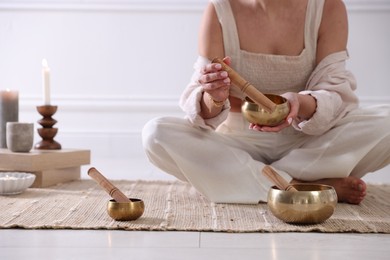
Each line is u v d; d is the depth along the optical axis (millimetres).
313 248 1728
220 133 2586
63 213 2176
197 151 2461
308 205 1964
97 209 2266
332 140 2447
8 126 2947
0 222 2004
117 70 4586
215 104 2254
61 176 3020
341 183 2441
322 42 2547
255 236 1879
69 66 4578
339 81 2477
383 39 4523
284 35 2539
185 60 4586
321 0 2557
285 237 1865
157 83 4594
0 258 1600
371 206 2387
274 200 2012
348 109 2486
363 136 2432
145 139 2510
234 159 2459
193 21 4562
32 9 4535
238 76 2086
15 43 4562
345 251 1690
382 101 4535
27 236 1854
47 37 4559
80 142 4582
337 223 2035
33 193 2643
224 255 1642
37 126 4594
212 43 2523
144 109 4594
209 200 2475
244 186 2428
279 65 2527
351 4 4504
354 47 4531
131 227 1956
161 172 3732
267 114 2070
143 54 4582
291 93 2234
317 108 2363
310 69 2562
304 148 2527
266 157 2654
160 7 4535
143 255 1636
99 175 2119
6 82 4582
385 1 4488
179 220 2078
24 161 2826
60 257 1612
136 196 2596
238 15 2551
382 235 1902
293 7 2543
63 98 4566
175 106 4574
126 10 4543
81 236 1859
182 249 1705
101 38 4562
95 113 4594
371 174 3939
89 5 4527
